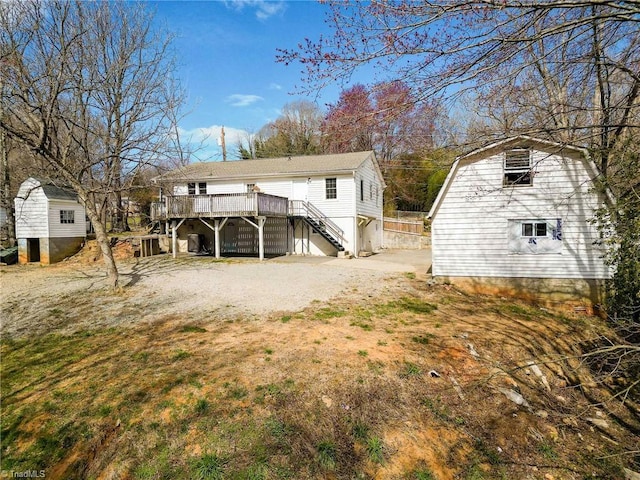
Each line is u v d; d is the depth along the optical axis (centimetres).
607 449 538
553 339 847
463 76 450
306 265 1652
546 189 1114
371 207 2444
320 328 793
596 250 1073
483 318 930
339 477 415
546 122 666
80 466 408
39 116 1023
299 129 3059
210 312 911
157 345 695
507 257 1168
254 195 1778
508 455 488
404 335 768
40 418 469
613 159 889
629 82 711
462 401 566
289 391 529
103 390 528
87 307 955
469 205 1198
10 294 1083
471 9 393
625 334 924
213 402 499
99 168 1589
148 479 392
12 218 1917
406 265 1691
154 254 2078
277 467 414
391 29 416
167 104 1441
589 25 523
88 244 1920
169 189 1772
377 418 504
